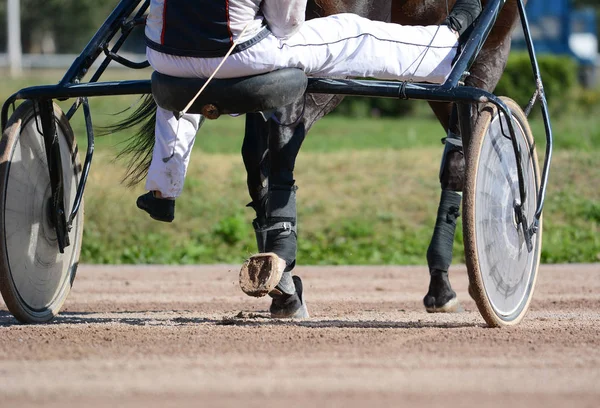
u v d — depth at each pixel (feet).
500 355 36.88
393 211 107.76
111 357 36.37
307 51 41.78
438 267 54.19
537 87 46.68
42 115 45.14
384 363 35.12
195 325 45.78
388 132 183.73
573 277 77.25
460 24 45.78
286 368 34.19
